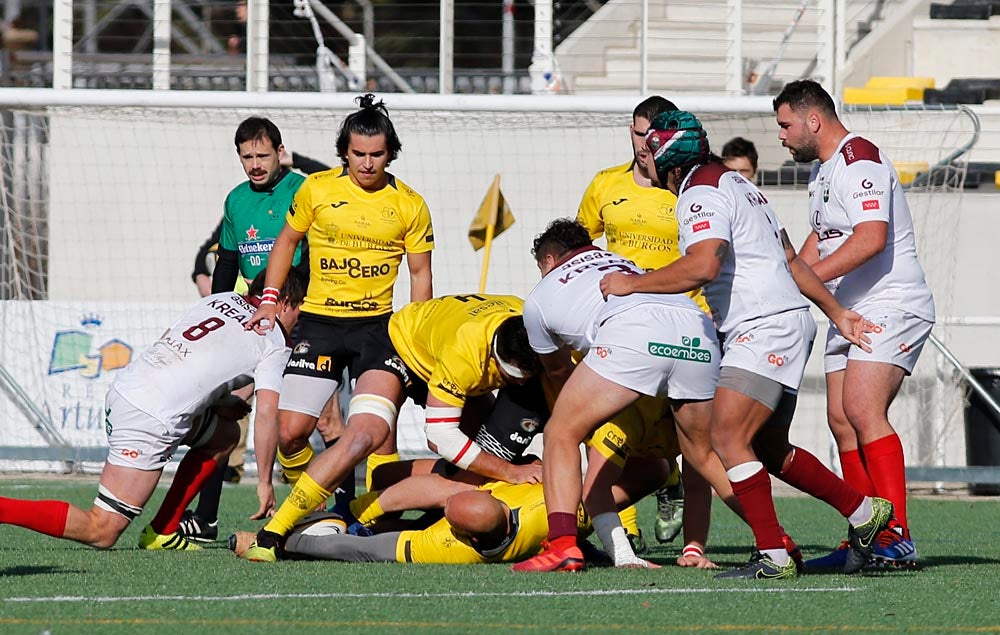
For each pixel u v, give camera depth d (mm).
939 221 41031
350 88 44969
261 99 34906
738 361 18141
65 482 36844
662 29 48219
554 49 49812
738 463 18438
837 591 17609
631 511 23031
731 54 42062
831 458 38219
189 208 41125
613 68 48344
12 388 38344
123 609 15719
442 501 21516
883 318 20031
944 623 15336
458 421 20297
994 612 16141
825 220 20359
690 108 34531
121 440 20125
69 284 40969
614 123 38281
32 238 40750
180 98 34875
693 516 20766
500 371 19656
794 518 31000
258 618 15172
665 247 24203
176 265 41219
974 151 46188
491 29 54125
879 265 20172
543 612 15664
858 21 53531
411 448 37938
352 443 20906
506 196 40250
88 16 52219
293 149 40219
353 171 23203
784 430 19047
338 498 23266
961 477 34406
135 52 53031
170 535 22625
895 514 20062
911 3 53625
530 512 20281
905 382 39000
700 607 16141
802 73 45125
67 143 40938
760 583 18250
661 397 19578
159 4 42406
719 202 17938
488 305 20516
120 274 41125
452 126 40125
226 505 32031
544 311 18938
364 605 16109
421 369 21188
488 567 19922
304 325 23688
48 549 22484
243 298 22609
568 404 18578
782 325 18094
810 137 20469
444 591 17266
